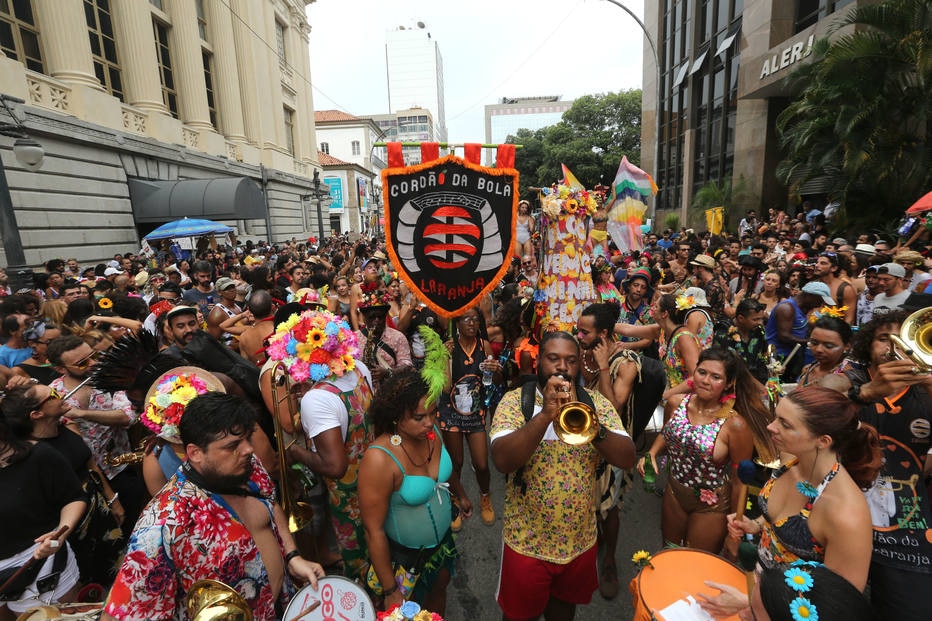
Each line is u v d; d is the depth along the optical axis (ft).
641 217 24.50
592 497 8.33
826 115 40.04
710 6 79.20
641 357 12.53
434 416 7.87
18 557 8.38
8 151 38.83
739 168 68.80
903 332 7.19
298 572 7.13
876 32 36.68
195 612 5.22
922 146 36.65
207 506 5.91
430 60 573.74
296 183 104.94
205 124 69.67
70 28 45.50
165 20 63.82
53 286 28.78
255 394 11.37
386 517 8.14
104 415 11.03
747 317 14.07
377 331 14.64
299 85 114.42
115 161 51.57
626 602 10.62
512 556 8.32
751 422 8.70
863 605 4.31
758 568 7.09
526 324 15.40
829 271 20.61
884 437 7.67
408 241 13.42
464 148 13.56
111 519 10.75
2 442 8.15
